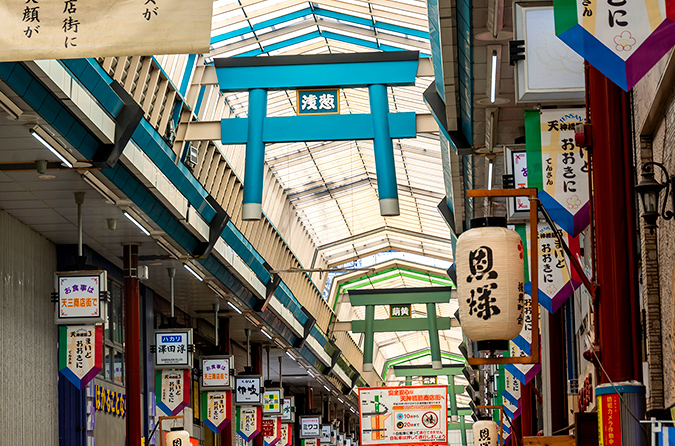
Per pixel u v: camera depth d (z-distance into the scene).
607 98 7.77
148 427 28.42
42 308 22.30
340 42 25.11
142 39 7.91
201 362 30.72
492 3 11.41
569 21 6.07
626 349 7.35
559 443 11.55
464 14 11.97
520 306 7.72
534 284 7.21
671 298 9.55
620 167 7.67
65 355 18.16
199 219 22.86
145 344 28.86
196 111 21.20
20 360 20.67
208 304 32.53
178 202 20.84
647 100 9.95
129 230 22.20
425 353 70.62
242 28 23.33
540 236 13.56
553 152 10.99
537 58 10.47
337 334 51.00
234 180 25.94
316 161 33.06
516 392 24.34
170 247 23.03
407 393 36.31
